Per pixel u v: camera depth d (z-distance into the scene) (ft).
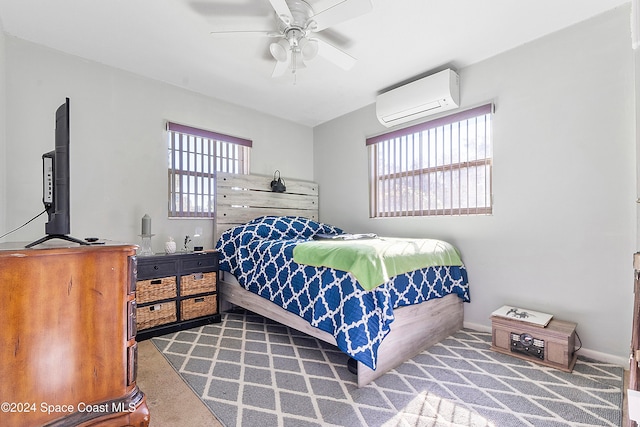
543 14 7.39
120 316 4.53
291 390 6.03
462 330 9.41
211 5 6.95
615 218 7.22
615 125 7.23
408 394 5.88
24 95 8.31
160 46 8.63
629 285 7.02
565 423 5.02
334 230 12.57
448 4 6.96
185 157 11.25
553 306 8.06
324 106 12.99
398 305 7.17
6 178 8.02
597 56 7.47
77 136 9.11
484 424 5.00
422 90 10.02
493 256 9.16
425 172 10.91
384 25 7.70
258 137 13.39
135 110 10.15
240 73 10.16
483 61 9.40
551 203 8.13
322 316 6.87
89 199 9.27
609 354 7.23
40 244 4.70
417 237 11.07
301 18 6.63
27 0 6.75
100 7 7.02
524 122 8.61
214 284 10.36
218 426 4.96
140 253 9.51
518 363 7.16
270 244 9.21
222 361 7.31
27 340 3.83
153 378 6.48
